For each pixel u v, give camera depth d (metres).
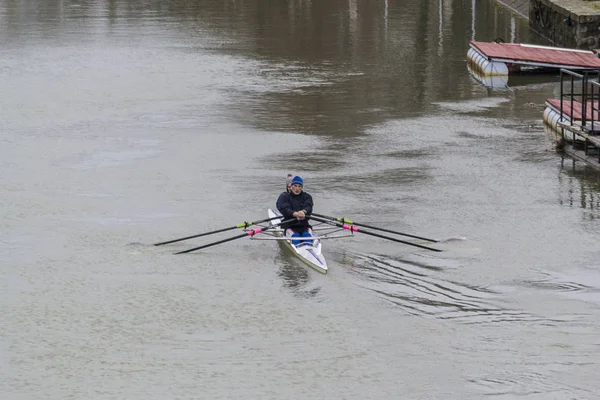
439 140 102.88
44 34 176.50
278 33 176.38
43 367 54.78
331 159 95.75
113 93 127.06
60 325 59.94
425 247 71.12
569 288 64.50
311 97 124.00
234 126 109.12
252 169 92.25
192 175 90.44
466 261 69.38
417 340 57.53
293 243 71.19
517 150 98.62
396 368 54.31
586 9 150.88
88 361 55.44
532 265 68.50
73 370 54.44
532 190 85.50
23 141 103.25
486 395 51.31
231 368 54.50
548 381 52.56
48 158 96.62
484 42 151.25
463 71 140.62
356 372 53.97
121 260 70.19
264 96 124.62
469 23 185.25
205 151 98.75
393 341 57.44
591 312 60.75
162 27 184.25
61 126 109.69
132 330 59.25
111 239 74.19
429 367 54.34
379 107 118.56
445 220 77.94
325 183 87.88
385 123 110.56
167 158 96.31
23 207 81.50
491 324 59.34
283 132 106.44
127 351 56.62
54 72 141.50
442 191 85.44
